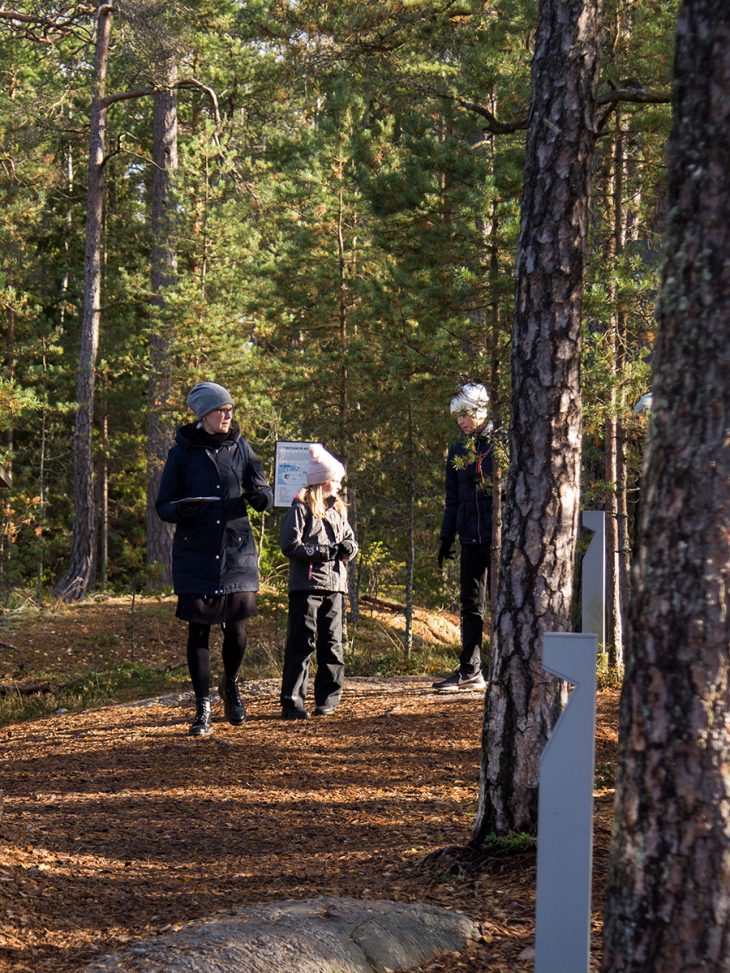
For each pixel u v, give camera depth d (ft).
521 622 15.87
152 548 80.07
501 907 14.11
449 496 31.30
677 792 8.80
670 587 8.91
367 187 37.86
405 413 43.68
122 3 76.28
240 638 27.07
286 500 37.01
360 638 49.16
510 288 35.01
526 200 16.22
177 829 18.90
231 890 15.33
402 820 19.08
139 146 106.83
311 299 48.44
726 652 8.79
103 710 32.30
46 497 97.25
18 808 20.53
